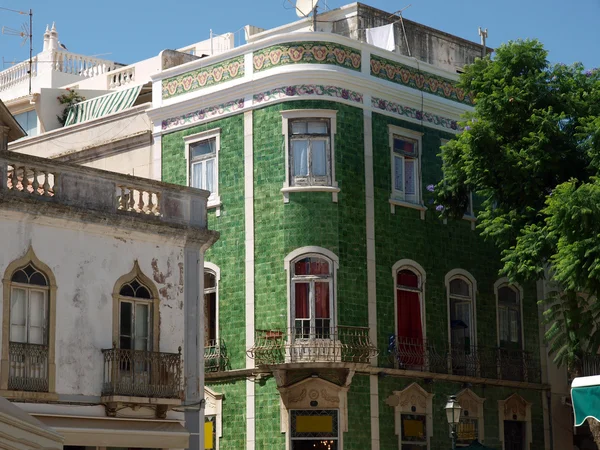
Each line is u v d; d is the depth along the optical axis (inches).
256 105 1337.4
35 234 962.1
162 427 1018.7
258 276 1309.1
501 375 1446.9
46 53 1852.9
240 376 1305.4
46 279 967.0
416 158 1409.9
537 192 1242.6
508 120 1243.8
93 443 957.2
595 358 1338.6
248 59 1352.1
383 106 1374.3
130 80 1708.9
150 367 1015.6
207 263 1358.3
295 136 1312.7
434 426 1359.5
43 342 957.2
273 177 1315.2
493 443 1425.9
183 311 1065.5
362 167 1338.6
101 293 1002.7
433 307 1390.3
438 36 1582.2
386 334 1330.0
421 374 1348.4
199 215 1095.6
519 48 1253.1
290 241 1294.3
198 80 1401.3
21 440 592.7
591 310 1258.0
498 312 1472.7
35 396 936.3
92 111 1609.3
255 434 1282.0
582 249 1100.5
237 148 1349.7
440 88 1453.0
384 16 1545.3
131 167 1459.2
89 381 980.6
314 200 1301.7
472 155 1250.0
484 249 1470.2
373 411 1296.8
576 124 1254.3
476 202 1469.0
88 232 1000.9
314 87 1314.0
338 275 1293.1
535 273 1213.7
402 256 1365.7
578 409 701.9
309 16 1541.6
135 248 1035.9
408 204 1379.2
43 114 1653.5
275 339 1278.3
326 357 1257.4
